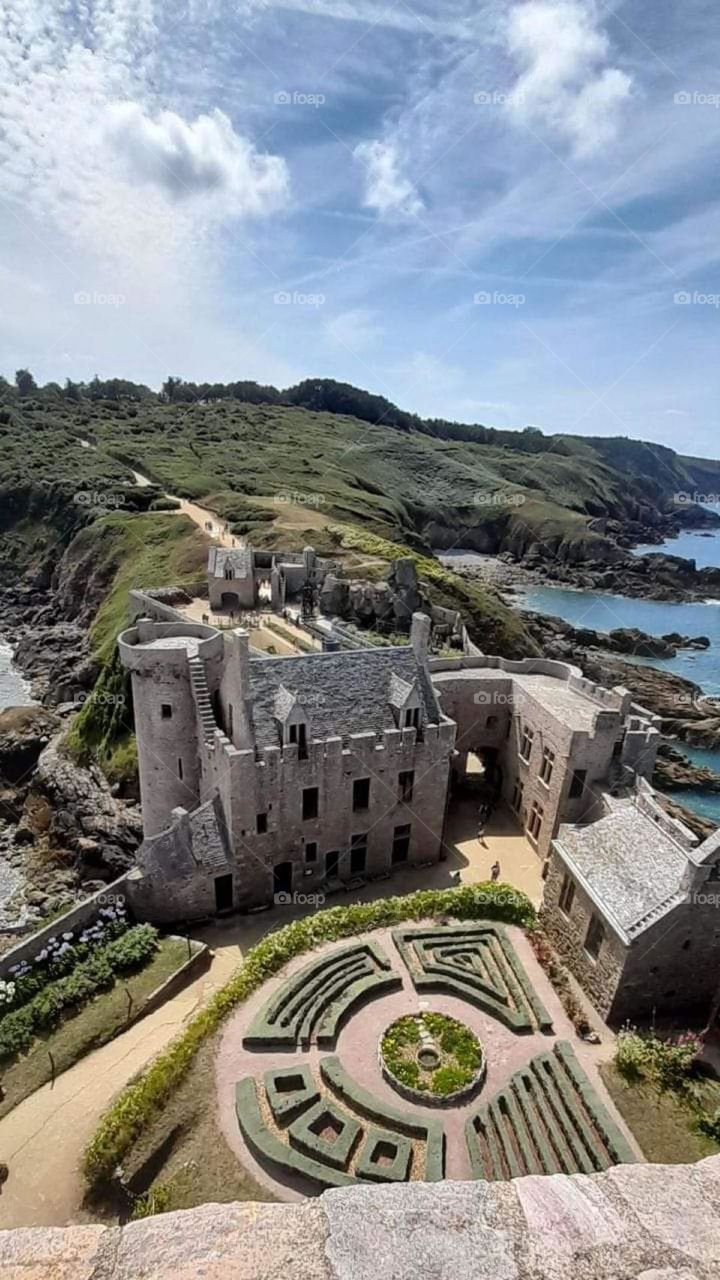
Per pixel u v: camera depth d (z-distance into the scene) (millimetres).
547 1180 7559
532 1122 29906
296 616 78875
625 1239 6855
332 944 40438
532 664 65125
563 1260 6652
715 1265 6625
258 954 39125
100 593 128125
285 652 67438
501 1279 6461
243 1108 30438
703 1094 31250
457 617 90500
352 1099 30812
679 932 34469
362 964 38688
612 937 35344
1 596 155750
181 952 42719
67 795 77250
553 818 51906
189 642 55844
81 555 142125
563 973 38500
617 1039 34438
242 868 47031
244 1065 32875
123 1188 28453
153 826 57906
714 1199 7352
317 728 48031
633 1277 6508
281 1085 31750
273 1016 35125
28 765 87875
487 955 39625
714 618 180625
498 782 62938
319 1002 35969
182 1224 7020
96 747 82938
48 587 155500
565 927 40062
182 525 133500
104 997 39625
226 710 50812
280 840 47594
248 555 82062
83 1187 29344
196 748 55094
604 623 173250
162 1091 31312
